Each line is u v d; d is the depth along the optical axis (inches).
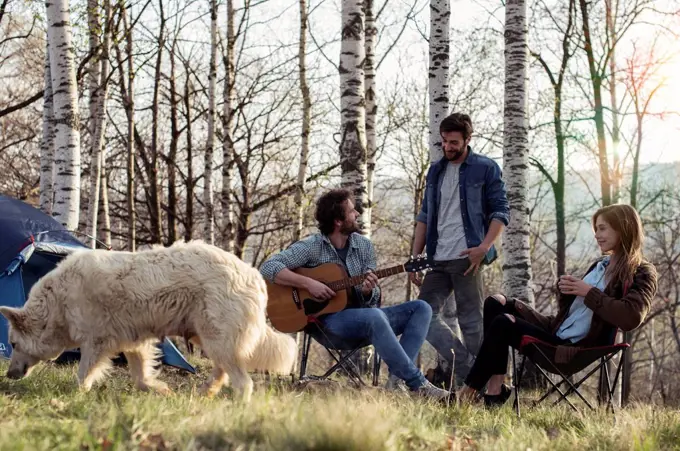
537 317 231.1
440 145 413.1
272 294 244.1
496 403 220.7
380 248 955.3
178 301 211.6
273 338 220.7
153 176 810.2
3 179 862.5
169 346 312.5
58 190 385.7
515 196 385.4
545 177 813.2
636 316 206.1
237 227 850.1
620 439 163.2
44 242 305.4
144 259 217.2
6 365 269.7
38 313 223.6
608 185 742.5
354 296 245.0
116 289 213.5
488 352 217.6
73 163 387.5
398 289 1011.3
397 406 190.5
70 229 384.8
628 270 212.2
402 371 230.8
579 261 951.0
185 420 148.2
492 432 176.7
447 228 266.8
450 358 269.0
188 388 254.1
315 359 888.9
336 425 130.6
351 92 362.3
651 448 154.8
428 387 230.2
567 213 869.2
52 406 173.3
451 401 220.4
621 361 213.2
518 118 387.5
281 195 819.4
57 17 387.5
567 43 738.2
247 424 144.3
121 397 184.5
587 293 211.0
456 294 265.1
